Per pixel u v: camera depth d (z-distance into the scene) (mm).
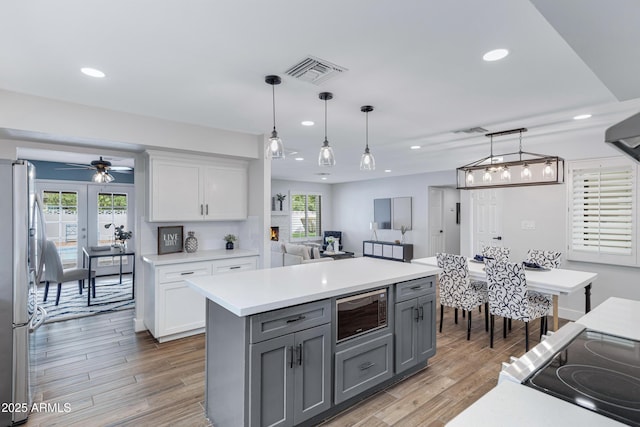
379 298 2506
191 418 2260
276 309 1920
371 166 2922
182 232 4152
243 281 2412
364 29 1726
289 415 1982
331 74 2281
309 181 10164
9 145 3080
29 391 2293
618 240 3986
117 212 6973
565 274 3518
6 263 2197
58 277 4844
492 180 3521
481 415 873
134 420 2234
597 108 2990
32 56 2021
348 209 10344
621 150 1164
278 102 2869
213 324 2180
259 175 4133
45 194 6195
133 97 2752
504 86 2488
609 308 1813
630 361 1193
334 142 4457
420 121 3430
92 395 2531
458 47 1910
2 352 2164
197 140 3633
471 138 4223
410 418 2256
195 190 3926
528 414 876
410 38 1812
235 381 1907
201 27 1705
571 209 4305
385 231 9273
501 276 3328
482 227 6117
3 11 1545
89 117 2982
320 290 2148
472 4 1503
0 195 2199
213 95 2697
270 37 1808
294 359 2002
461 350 3385
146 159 3756
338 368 2232
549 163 3135
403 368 2680
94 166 5355
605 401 943
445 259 3844
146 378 2793
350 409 2352
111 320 4289
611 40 1235
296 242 10039
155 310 3502
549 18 1123
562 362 1188
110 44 1879
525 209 4695
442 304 3957
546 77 2320
